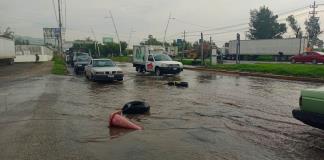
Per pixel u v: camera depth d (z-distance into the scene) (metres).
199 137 7.11
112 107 10.86
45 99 12.60
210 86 17.14
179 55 64.81
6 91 15.12
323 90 6.46
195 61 38.81
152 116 9.32
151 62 25.70
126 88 16.34
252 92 14.62
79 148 6.32
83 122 8.58
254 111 10.06
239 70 28.16
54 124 8.32
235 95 13.63
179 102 11.80
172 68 24.47
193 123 8.44
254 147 6.41
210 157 5.82
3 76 23.95
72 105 11.23
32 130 7.69
